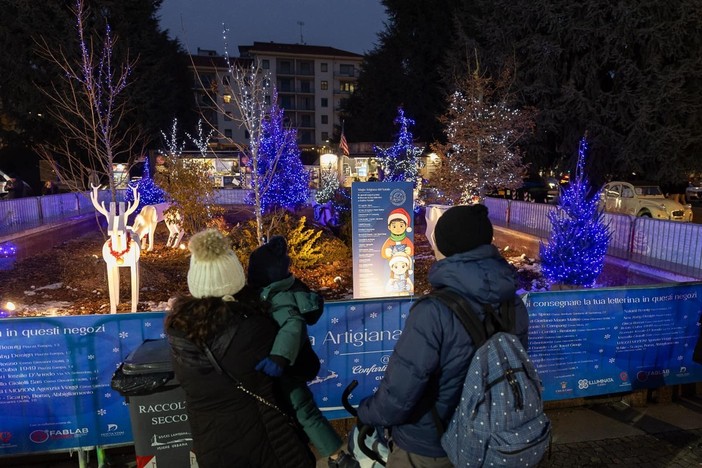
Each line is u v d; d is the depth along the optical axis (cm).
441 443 210
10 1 2675
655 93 2019
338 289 927
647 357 450
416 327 203
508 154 1505
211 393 212
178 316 212
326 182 1859
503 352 199
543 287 920
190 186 1352
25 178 2792
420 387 200
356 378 405
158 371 284
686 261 928
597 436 414
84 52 1291
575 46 2125
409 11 3619
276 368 214
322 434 241
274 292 246
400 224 688
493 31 2400
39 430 359
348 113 4666
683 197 2330
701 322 425
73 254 1252
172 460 296
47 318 349
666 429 426
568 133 2289
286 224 1104
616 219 1112
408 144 2269
